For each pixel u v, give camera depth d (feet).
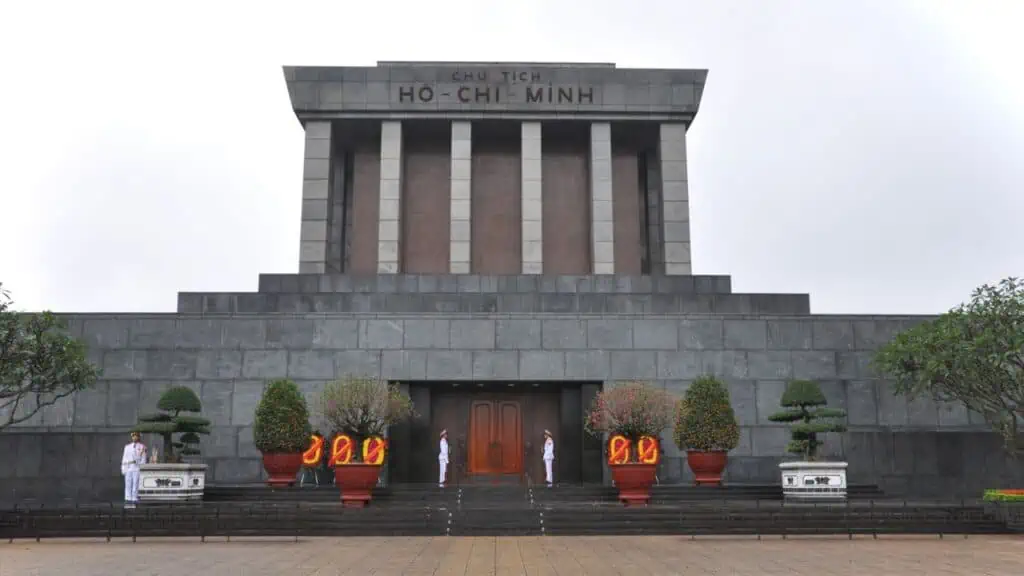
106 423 97.71
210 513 70.44
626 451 80.69
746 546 59.41
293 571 47.70
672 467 96.78
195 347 99.96
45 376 78.69
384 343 100.48
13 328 77.00
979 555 53.88
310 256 119.34
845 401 100.48
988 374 73.82
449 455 101.14
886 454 95.20
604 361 100.42
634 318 101.55
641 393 83.61
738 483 97.55
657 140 128.36
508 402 103.04
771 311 106.42
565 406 101.19
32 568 49.14
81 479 91.20
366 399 81.15
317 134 122.62
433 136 128.57
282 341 100.32
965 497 91.30
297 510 71.26
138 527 67.67
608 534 67.72
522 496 81.76
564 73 123.34
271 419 85.40
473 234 126.11
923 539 63.98
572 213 127.34
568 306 106.22
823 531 66.90
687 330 101.55
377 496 81.25
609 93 123.34
